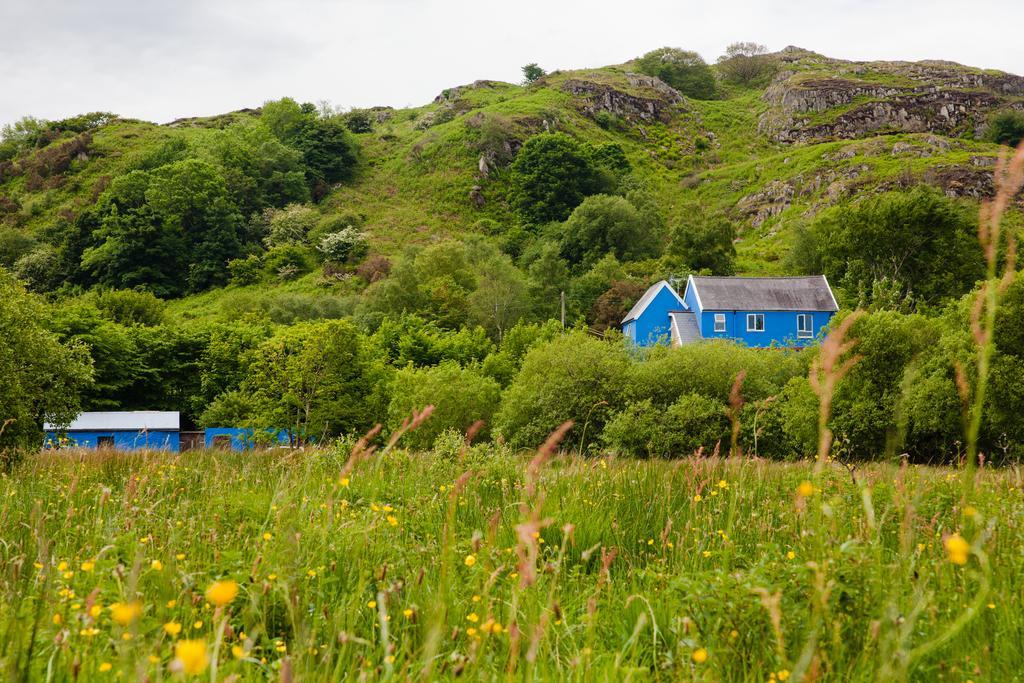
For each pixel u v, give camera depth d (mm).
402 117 184875
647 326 56125
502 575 3961
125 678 1913
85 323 49750
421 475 7785
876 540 2854
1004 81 158375
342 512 4832
